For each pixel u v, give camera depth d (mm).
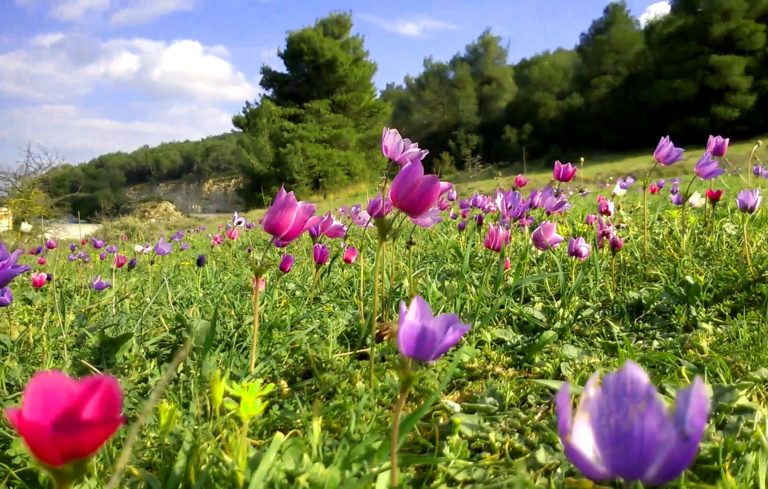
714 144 872
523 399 496
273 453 329
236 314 695
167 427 370
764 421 396
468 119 14219
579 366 540
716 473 354
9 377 524
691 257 796
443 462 374
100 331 552
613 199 1397
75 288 1017
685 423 184
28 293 928
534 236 711
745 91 9297
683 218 885
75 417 184
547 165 10445
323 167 7988
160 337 598
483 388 520
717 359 500
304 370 541
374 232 1336
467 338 621
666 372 509
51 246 1332
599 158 10219
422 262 904
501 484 348
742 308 647
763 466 329
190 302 795
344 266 943
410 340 275
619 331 629
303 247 1249
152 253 1145
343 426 432
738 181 1736
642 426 182
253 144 8484
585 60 12883
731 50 9664
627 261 848
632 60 11102
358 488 297
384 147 630
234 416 409
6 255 489
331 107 9383
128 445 223
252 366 494
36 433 166
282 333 617
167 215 3877
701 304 662
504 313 692
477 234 1018
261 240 1619
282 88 9492
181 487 332
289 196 472
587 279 783
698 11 9969
